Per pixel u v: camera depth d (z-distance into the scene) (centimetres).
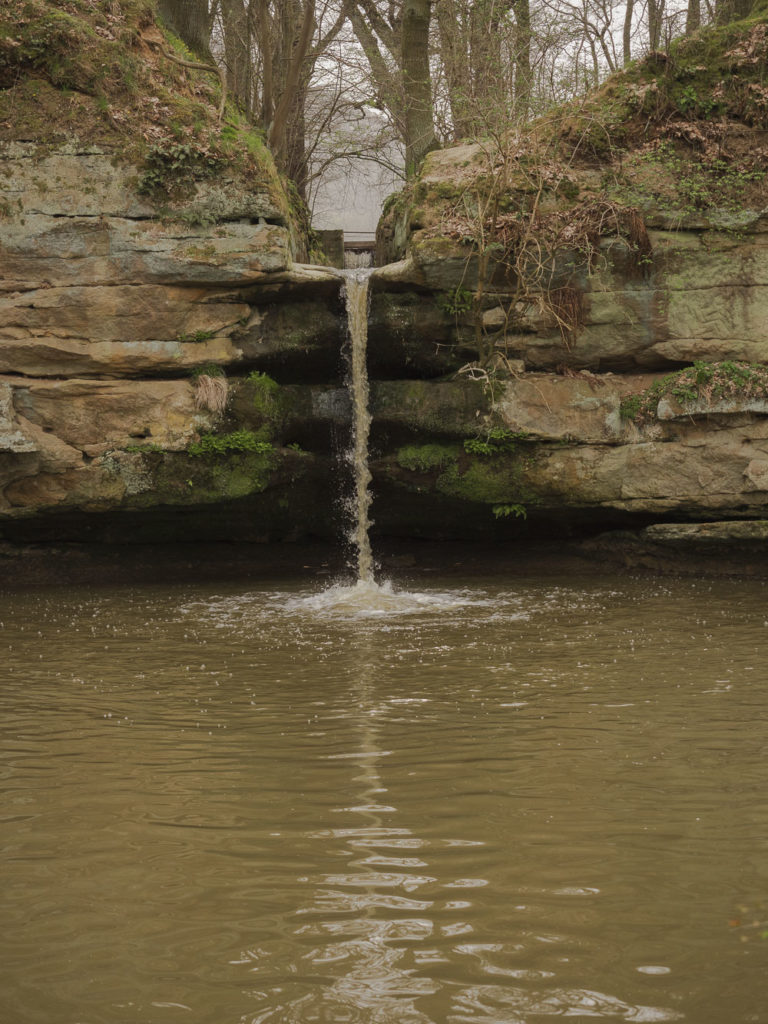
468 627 1214
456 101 2022
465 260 1523
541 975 409
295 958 427
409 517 1741
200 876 512
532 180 1545
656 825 570
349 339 1631
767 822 571
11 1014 389
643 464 1566
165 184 1516
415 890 489
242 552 1794
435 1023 377
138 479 1570
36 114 1514
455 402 1596
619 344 1565
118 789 652
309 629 1223
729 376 1511
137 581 1664
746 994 392
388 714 831
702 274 1535
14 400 1523
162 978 414
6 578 1670
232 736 775
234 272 1524
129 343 1541
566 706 844
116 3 1609
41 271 1513
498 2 2236
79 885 504
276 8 2569
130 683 962
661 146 1555
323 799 625
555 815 589
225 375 1591
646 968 413
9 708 872
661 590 1457
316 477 1683
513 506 1642
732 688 893
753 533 1519
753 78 1562
